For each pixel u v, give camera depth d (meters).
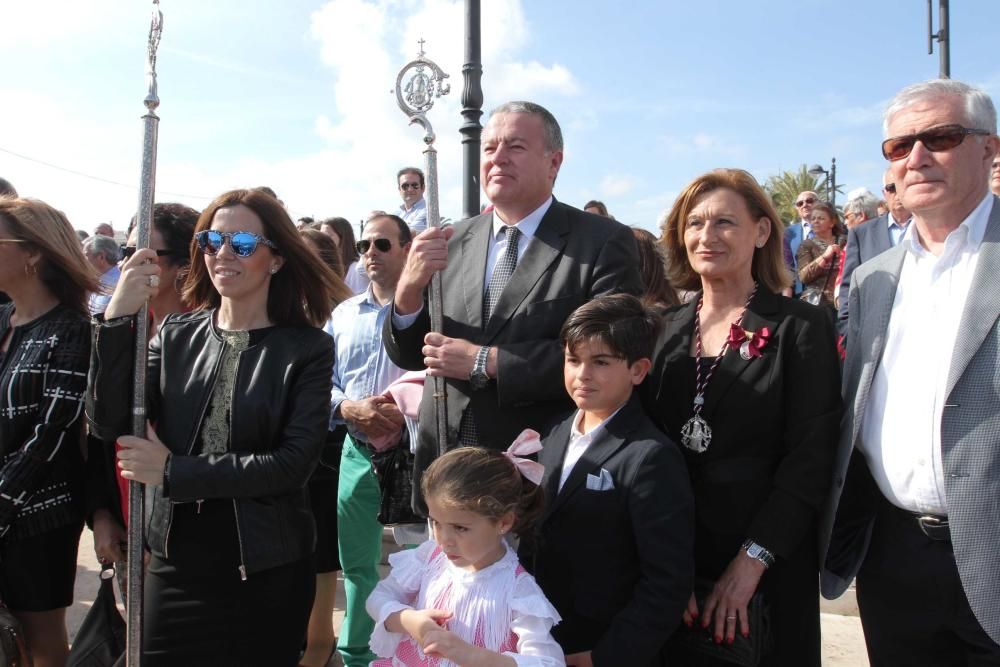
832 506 2.26
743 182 2.38
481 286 2.71
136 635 2.21
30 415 2.60
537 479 2.09
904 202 2.20
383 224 3.70
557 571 2.22
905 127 2.16
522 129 2.61
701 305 2.56
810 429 2.23
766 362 2.29
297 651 2.40
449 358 2.50
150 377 2.43
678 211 2.54
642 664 1.99
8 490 2.51
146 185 2.27
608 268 2.55
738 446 2.31
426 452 2.72
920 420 2.13
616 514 2.14
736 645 2.15
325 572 3.60
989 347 2.02
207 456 2.18
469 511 1.95
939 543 2.12
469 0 4.80
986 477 1.98
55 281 2.81
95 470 2.75
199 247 2.44
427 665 2.01
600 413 2.28
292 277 2.52
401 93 2.66
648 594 2.04
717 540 2.34
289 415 2.32
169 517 2.26
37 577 2.67
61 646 2.84
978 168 2.12
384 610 2.08
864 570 2.36
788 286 2.51
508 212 2.74
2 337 2.79
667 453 2.15
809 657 2.32
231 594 2.26
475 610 1.98
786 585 2.31
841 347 3.67
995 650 2.05
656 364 2.50
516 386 2.42
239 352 2.36
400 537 3.34
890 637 2.28
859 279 2.47
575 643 2.19
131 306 2.23
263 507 2.27
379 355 3.63
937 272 2.19
